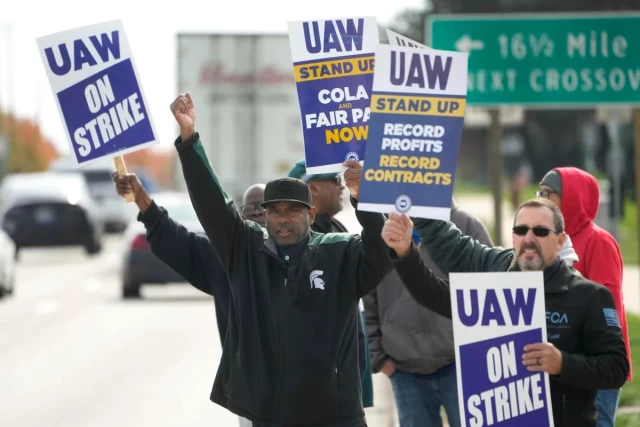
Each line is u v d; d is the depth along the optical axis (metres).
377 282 17.91
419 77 16.55
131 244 68.19
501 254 18.45
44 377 40.97
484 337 16.03
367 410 33.84
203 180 18.08
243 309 18.02
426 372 22.12
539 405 16.00
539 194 21.77
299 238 17.97
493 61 48.91
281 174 68.38
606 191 124.69
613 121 66.44
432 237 18.86
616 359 16.34
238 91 68.06
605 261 21.11
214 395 18.55
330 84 18.73
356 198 18.31
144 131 18.94
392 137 16.56
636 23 48.19
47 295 73.19
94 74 18.92
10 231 102.81
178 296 71.62
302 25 18.77
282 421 17.67
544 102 48.69
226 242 18.14
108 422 32.84
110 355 46.19
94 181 141.38
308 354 17.66
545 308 16.77
